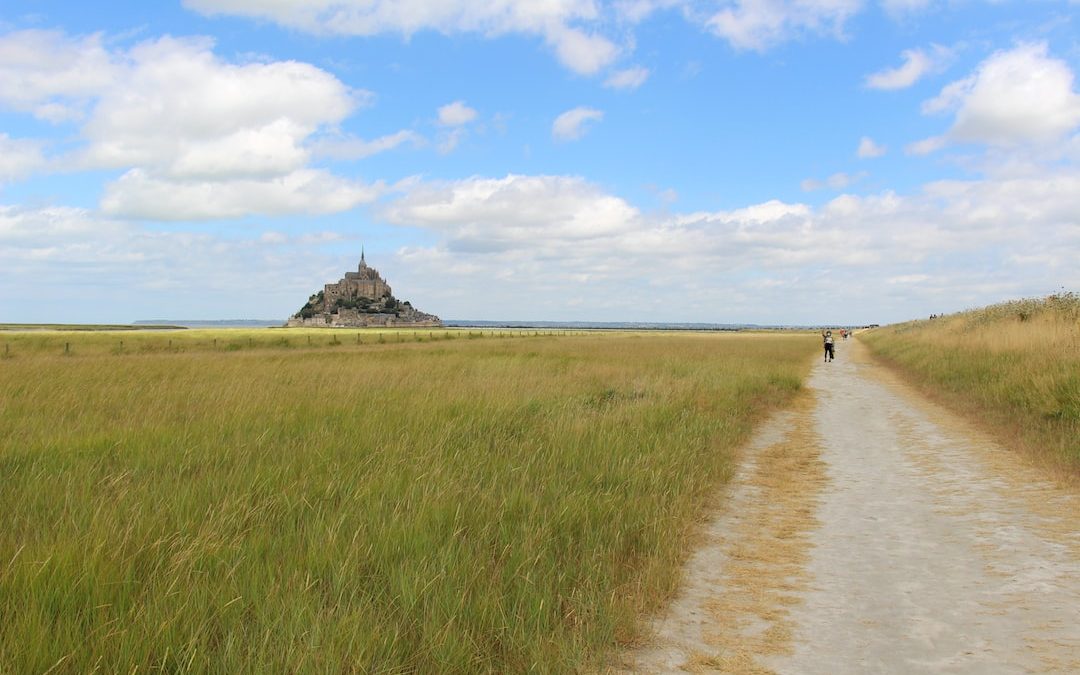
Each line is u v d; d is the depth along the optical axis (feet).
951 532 23.99
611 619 15.79
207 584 15.58
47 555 16.06
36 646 12.64
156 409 40.93
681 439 36.86
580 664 14.08
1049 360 54.29
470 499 23.06
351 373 64.49
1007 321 103.04
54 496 22.08
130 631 13.38
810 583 19.49
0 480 24.23
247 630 14.15
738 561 21.59
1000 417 48.06
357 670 12.88
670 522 23.38
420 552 18.07
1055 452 34.96
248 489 22.80
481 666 13.93
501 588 16.69
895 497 29.40
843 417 55.16
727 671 14.35
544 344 169.07
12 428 34.65
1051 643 15.14
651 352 125.18
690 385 60.03
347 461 27.76
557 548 20.03
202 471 25.81
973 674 13.89
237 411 39.68
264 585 15.74
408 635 14.56
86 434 33.32
